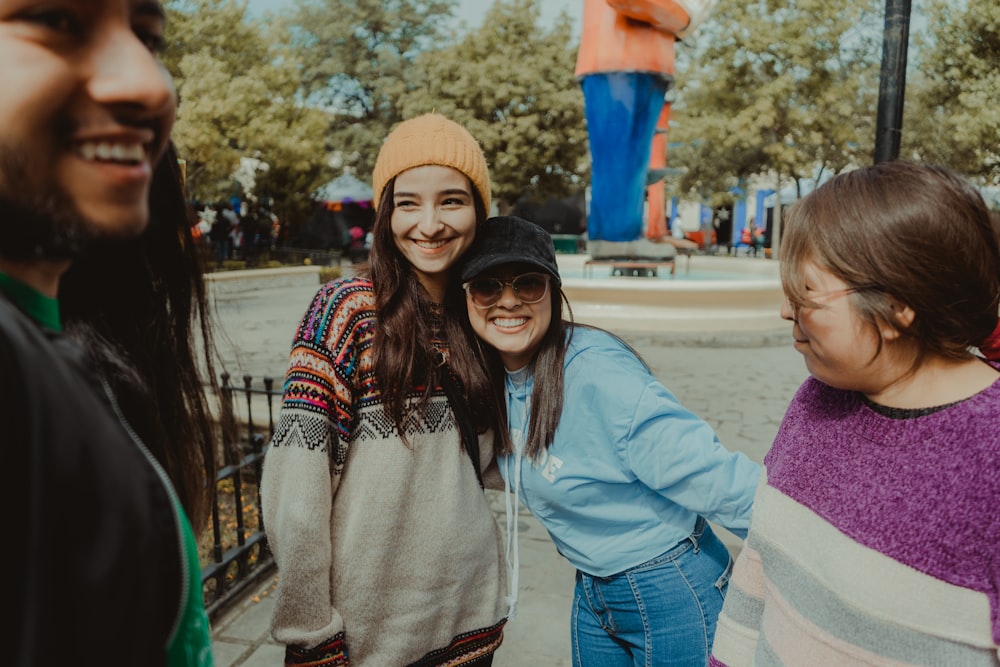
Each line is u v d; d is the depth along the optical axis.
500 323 1.50
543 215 34.69
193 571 0.71
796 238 0.94
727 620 1.21
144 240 0.91
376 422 1.42
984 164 19.47
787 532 1.00
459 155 1.47
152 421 0.87
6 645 0.42
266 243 23.69
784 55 22.20
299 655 1.38
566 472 1.53
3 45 0.51
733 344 9.30
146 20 0.60
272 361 8.15
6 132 0.51
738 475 1.41
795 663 0.98
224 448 2.95
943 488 0.83
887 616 0.87
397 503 1.42
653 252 9.99
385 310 1.44
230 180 21.39
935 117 19.95
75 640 0.47
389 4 28.70
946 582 0.83
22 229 0.54
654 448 1.44
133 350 0.91
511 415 1.67
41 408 0.44
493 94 25.00
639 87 8.98
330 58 28.45
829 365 0.92
